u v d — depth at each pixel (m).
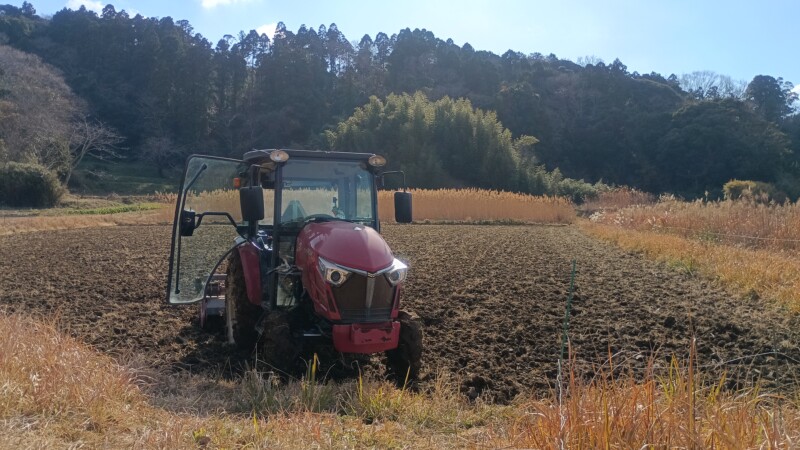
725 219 18.17
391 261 5.88
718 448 3.26
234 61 76.69
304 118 72.50
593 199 46.59
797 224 15.61
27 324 6.28
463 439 4.34
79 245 17.80
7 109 48.88
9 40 74.19
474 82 81.94
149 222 28.36
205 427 4.10
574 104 75.81
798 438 3.35
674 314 8.97
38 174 38.66
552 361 6.86
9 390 4.14
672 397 3.82
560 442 3.41
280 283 6.30
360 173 6.84
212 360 6.69
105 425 4.06
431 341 7.65
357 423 4.46
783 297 9.54
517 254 16.80
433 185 47.50
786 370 6.39
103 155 66.75
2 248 16.92
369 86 82.06
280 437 3.97
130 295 10.21
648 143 67.38
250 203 5.83
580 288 11.26
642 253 16.72
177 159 67.56
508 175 49.91
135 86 73.94
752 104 72.75
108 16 80.31
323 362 6.62
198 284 7.31
